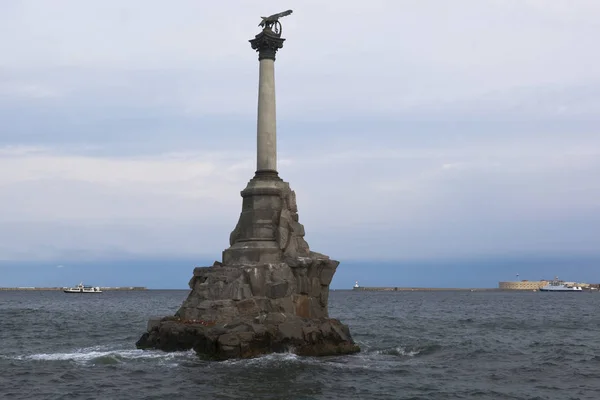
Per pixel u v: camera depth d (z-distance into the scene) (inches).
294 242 1834.4
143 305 6033.5
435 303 6973.4
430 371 1562.5
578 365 1692.9
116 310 4817.9
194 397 1220.5
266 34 1852.9
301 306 1766.7
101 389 1290.6
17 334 2493.8
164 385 1320.1
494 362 1739.7
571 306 5910.4
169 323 1739.7
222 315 1684.3
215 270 1800.0
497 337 2476.6
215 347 1588.3
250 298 1699.1
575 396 1293.1
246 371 1438.2
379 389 1323.8
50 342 2178.9
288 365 1508.4
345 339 1766.7
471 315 4274.1
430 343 2135.8
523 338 2445.9
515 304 6535.4
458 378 1481.3
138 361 1567.4
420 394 1289.4
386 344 2092.8
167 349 1720.0
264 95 1871.3
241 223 1879.9
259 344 1616.6
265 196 1850.4
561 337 2501.2
